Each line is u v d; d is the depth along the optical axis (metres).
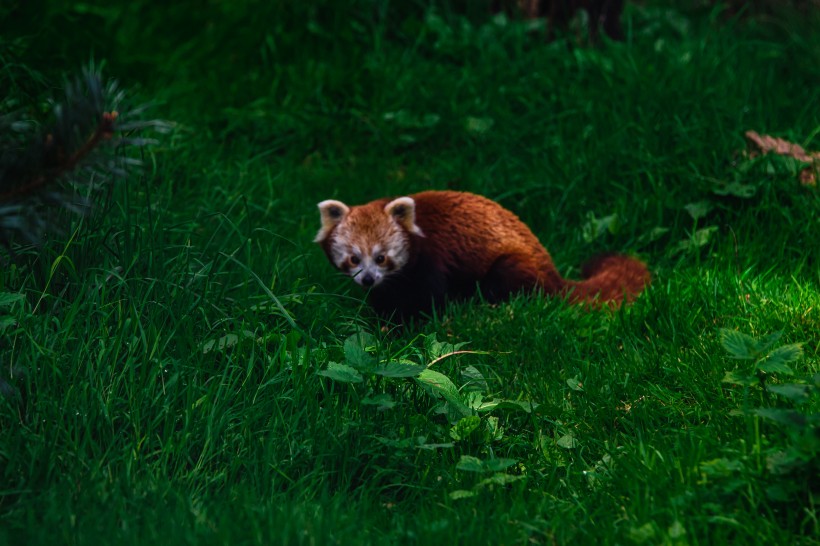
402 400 7.20
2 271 7.18
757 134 11.77
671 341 8.32
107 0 15.64
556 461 6.73
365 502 6.07
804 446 5.45
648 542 5.36
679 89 13.07
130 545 5.21
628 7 16.97
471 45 15.23
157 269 7.89
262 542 5.28
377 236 9.84
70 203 5.37
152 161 10.81
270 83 14.54
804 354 7.50
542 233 11.42
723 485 5.69
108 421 6.29
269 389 7.00
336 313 8.66
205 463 6.32
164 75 14.49
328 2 15.59
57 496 5.67
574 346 8.44
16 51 10.95
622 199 11.15
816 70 14.19
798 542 5.31
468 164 12.87
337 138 13.77
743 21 16.95
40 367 6.55
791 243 10.09
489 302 10.11
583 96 13.46
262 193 11.91
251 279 8.62
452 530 5.54
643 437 6.83
